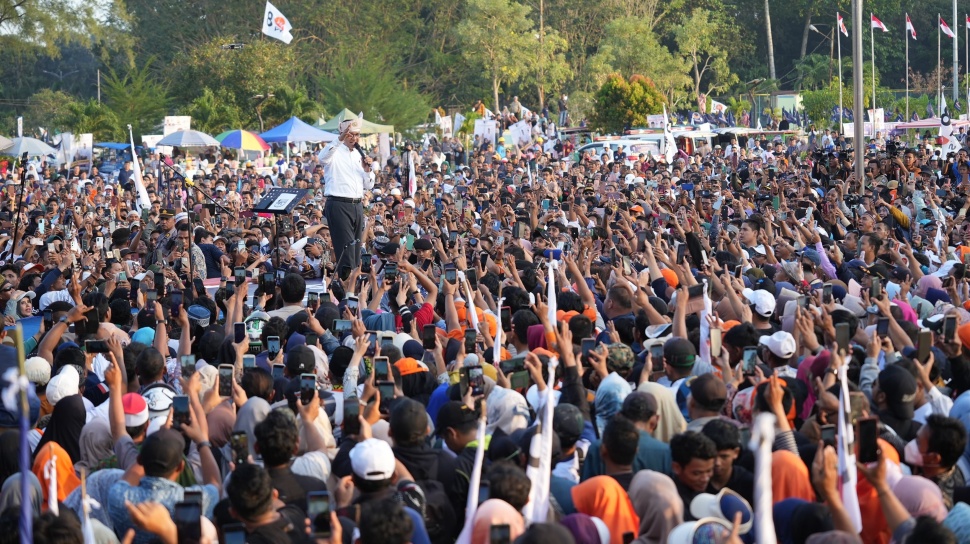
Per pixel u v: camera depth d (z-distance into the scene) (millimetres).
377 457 5195
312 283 14555
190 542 4605
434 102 79000
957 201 21297
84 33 55250
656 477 5234
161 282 11102
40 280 13633
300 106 59781
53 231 19234
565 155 50969
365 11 75812
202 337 8922
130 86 60844
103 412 7039
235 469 5070
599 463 5855
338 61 69188
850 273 12000
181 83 63562
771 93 76875
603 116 55125
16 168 41750
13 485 5613
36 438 7137
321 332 8773
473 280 10234
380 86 60562
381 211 21094
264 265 14516
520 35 74562
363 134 49469
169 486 5516
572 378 6703
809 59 83562
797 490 5457
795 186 25281
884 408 6320
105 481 5848
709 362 7586
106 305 10234
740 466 5770
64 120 58000
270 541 5000
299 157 44656
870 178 27016
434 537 5484
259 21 73438
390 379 6504
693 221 17125
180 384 7277
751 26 89625
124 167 38719
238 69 61031
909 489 5242
